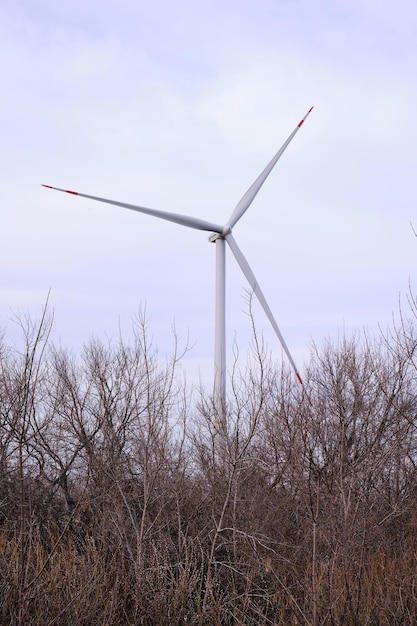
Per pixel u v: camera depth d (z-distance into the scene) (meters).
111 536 15.36
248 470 15.92
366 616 11.44
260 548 15.01
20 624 10.57
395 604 12.03
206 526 15.89
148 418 15.59
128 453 17.20
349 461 15.29
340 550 12.83
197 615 13.30
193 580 14.09
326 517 13.55
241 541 14.93
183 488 16.27
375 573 12.66
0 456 15.33
